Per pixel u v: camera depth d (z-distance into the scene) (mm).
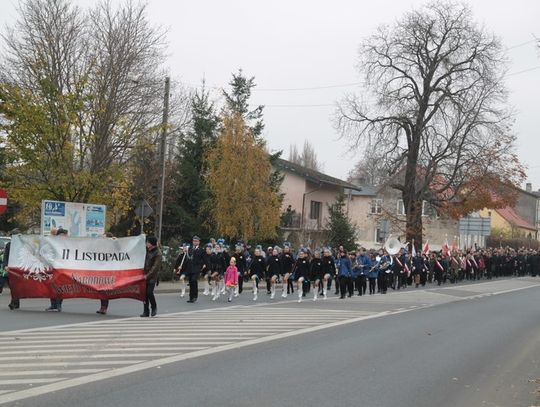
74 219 24219
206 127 42688
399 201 69938
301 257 24172
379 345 12859
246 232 40375
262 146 41562
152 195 39344
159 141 33031
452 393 9000
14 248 16750
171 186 40469
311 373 9750
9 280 16734
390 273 32156
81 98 25266
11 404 7336
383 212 51750
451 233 70562
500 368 11219
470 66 44312
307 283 26062
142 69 29922
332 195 62375
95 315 16188
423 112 45469
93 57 27344
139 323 14750
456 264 39531
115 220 37625
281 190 54344
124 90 29078
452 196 46719
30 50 27672
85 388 8180
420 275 35938
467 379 10062
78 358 10156
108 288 16516
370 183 73750
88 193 26109
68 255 16688
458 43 44188
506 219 83500
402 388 9094
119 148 28344
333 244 46906
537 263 50344
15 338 11961
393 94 45656
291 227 52625
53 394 7832
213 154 40562
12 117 24562
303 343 12625
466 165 45125
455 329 16203
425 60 45062
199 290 27062
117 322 14812
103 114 27078
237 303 21578
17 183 25938
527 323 18625
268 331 14125
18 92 24672
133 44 29391
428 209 53594
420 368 10688
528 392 9414
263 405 7703
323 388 8781
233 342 12359
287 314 17969
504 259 48156
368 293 29250
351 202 72125
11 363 9664
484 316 19938
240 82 48312
